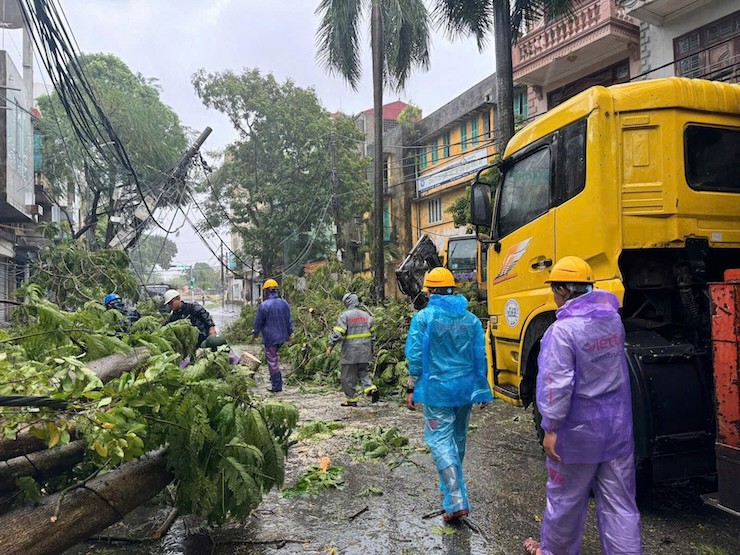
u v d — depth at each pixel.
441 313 3.90
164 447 3.56
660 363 3.77
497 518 3.96
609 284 4.05
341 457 5.51
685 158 4.11
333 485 4.68
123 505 3.08
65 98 8.09
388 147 30.30
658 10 12.32
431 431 3.95
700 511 3.99
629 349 3.82
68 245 11.55
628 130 4.14
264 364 12.84
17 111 14.62
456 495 3.82
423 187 28.64
